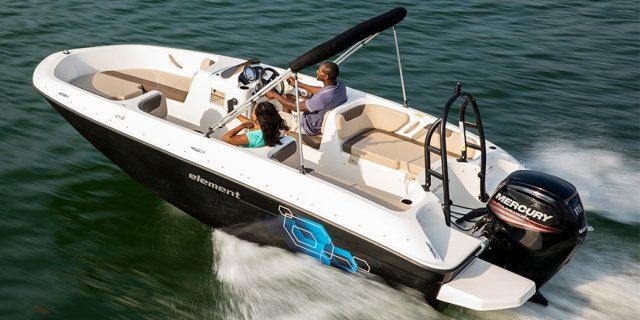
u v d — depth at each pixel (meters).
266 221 5.12
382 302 4.80
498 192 4.66
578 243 4.48
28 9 10.40
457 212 5.18
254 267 5.23
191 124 6.25
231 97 5.89
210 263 5.33
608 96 8.78
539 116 8.15
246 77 5.95
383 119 5.86
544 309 4.77
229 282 5.09
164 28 10.04
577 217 4.46
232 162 5.09
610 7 12.52
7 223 5.61
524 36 10.76
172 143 5.32
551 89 8.89
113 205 6.02
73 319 4.68
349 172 5.49
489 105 8.34
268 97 5.81
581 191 6.45
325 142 5.54
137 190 6.28
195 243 5.57
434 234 4.57
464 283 4.40
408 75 9.00
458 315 4.74
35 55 8.78
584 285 5.05
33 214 5.77
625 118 8.20
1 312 4.67
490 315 4.73
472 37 10.55
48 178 6.30
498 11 11.93
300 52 9.45
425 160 4.75
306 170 5.02
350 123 5.61
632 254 5.46
